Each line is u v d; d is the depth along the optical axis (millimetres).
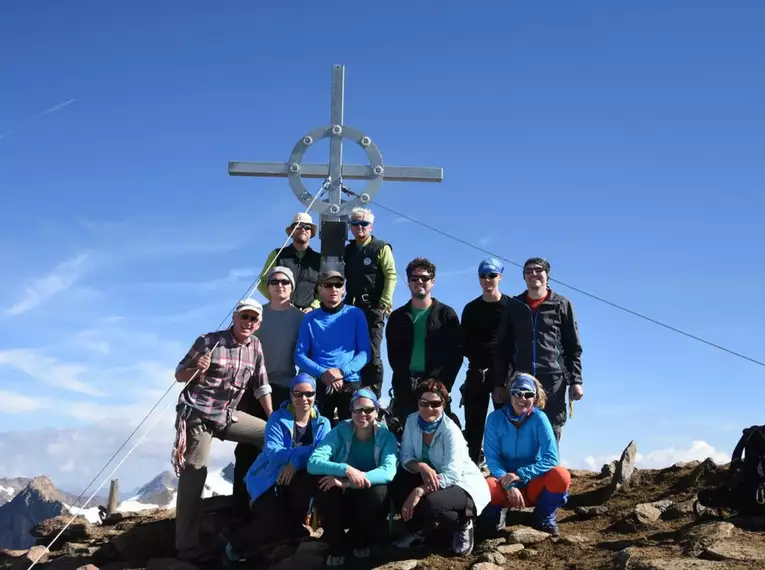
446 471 5246
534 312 6152
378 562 5277
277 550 5539
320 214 7809
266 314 6414
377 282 6836
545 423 5480
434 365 6090
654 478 6840
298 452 5395
